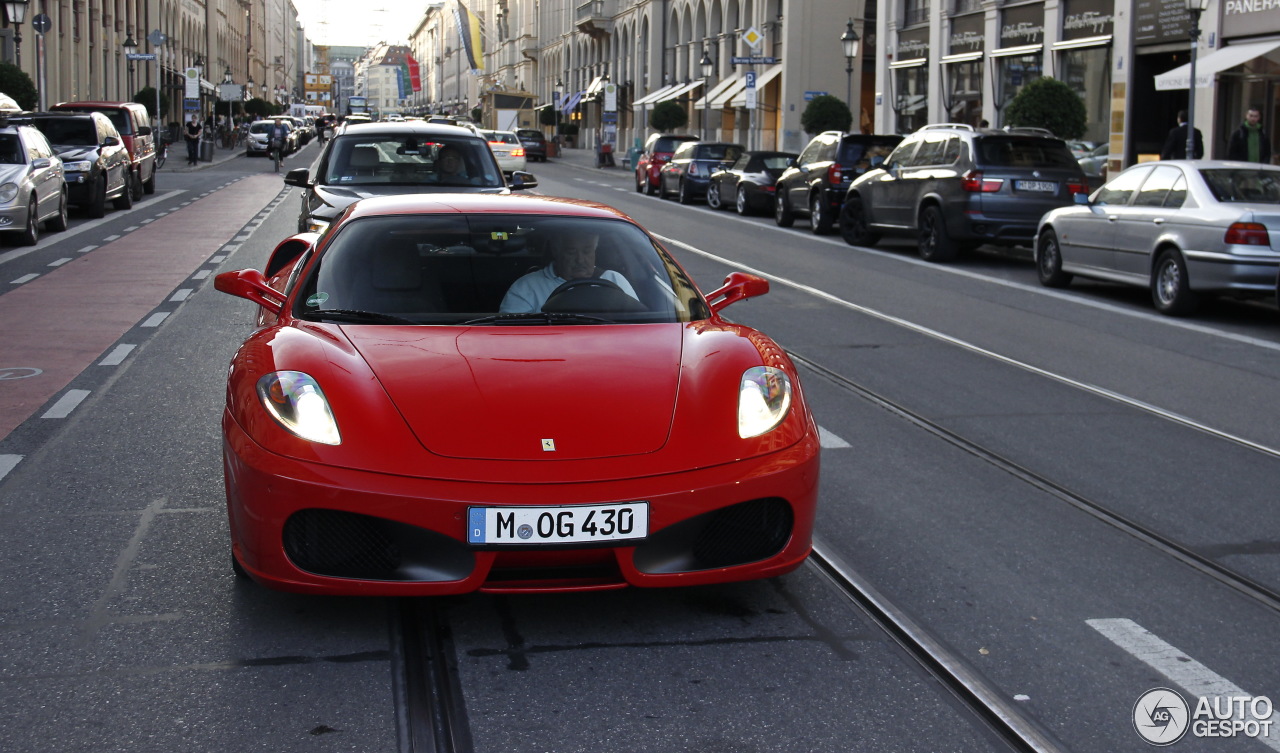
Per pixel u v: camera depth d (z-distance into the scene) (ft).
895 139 69.15
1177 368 30.19
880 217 61.00
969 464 20.61
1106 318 38.78
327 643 12.59
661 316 15.81
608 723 10.88
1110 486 19.47
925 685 11.85
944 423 23.63
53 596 13.75
